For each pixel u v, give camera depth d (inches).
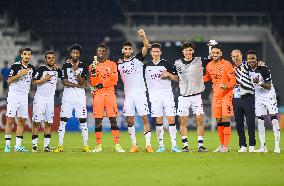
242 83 1471.5
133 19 4490.7
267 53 4261.8
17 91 1528.1
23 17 4333.2
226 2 4692.4
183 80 1505.9
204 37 4306.1
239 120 1491.1
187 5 4672.7
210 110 3299.7
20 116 1533.0
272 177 942.4
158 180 908.6
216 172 1006.4
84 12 4431.6
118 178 932.6
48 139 1525.6
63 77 1526.8
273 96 1466.5
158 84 1513.3
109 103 1498.5
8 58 3794.3
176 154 1370.6
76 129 3024.1
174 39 4284.0
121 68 1505.9
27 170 1040.2
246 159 1234.0
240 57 1481.3
